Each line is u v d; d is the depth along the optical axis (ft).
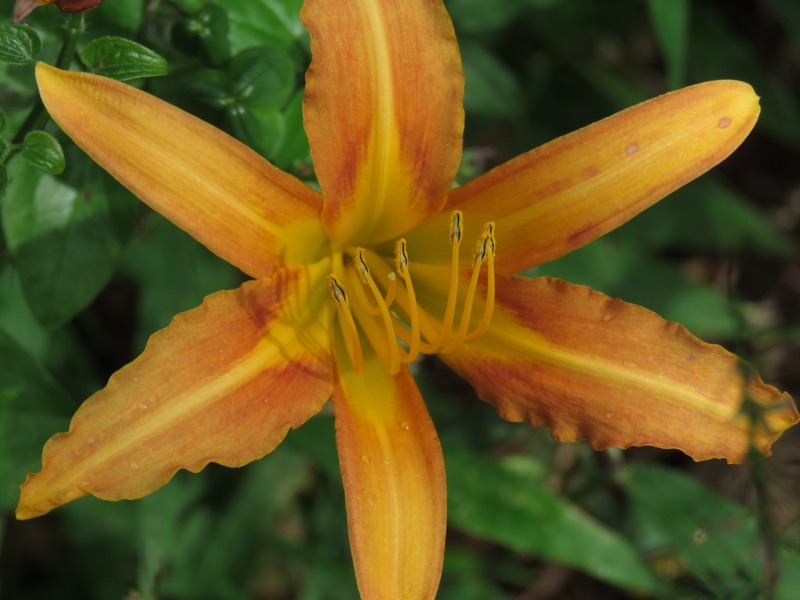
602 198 0.68
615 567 0.92
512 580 1.04
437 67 0.67
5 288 0.91
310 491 1.03
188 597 0.97
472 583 1.02
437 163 0.69
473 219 0.70
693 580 0.97
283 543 0.99
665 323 0.68
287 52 0.79
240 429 0.63
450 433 1.00
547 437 1.00
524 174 0.69
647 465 0.96
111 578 1.00
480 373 0.71
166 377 0.61
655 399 0.67
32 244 0.75
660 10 0.93
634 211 0.68
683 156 0.68
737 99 0.68
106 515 0.99
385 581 0.63
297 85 0.80
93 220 0.76
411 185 0.69
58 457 0.58
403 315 0.73
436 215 0.71
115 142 0.60
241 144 0.63
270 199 0.65
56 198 0.75
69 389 1.00
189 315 0.62
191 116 0.62
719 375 0.67
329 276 0.67
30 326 0.93
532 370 0.70
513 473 0.92
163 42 0.77
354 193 0.68
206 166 0.63
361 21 0.65
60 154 0.65
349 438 0.67
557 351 0.69
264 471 1.01
